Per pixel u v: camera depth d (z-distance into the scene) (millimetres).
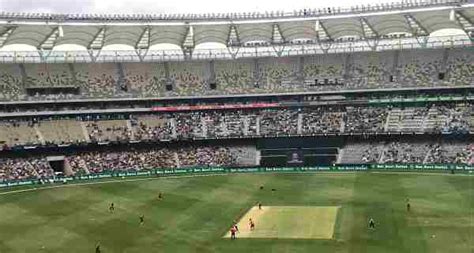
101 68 100938
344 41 98250
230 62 102375
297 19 108688
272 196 70375
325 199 67312
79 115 98562
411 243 49281
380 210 60812
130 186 80250
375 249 48094
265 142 96562
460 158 85688
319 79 99562
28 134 93500
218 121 98625
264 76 101312
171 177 86500
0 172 86938
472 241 49062
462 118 90750
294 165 93062
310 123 96188
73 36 101625
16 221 62688
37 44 98875
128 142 94875
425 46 93062
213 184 79938
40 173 88562
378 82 97125
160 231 56312
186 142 97250
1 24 102188
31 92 96938
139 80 101062
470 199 64125
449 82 94062
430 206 61594
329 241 50750
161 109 99750
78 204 69875
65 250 51500
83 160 92625
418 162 86812
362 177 80812
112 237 54969
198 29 108062
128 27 107250
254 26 107750
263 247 49969
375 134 92438
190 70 102250
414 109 94812
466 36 92062
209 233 55062
